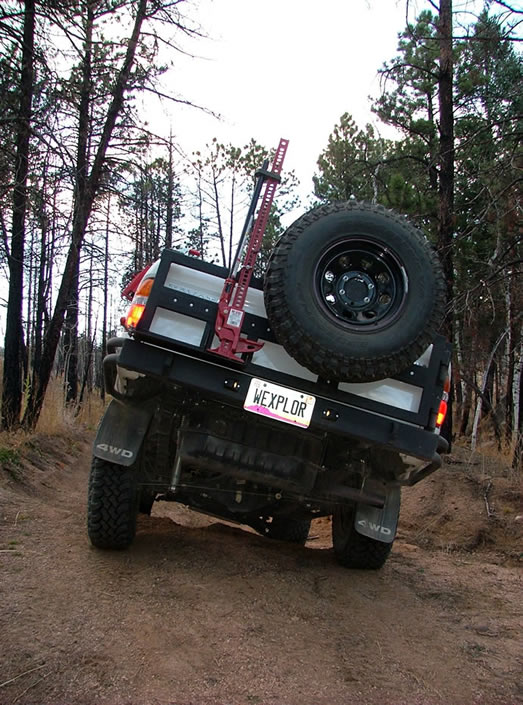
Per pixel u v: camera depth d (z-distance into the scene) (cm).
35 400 1170
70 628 343
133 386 438
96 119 1145
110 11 1108
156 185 1437
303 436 438
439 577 548
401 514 854
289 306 382
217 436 438
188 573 451
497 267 1027
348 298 405
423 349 396
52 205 992
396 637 393
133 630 351
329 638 377
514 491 840
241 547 546
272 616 396
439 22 1060
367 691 321
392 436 412
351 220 393
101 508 458
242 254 414
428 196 1455
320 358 383
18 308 1102
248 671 324
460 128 1400
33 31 943
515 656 383
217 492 490
